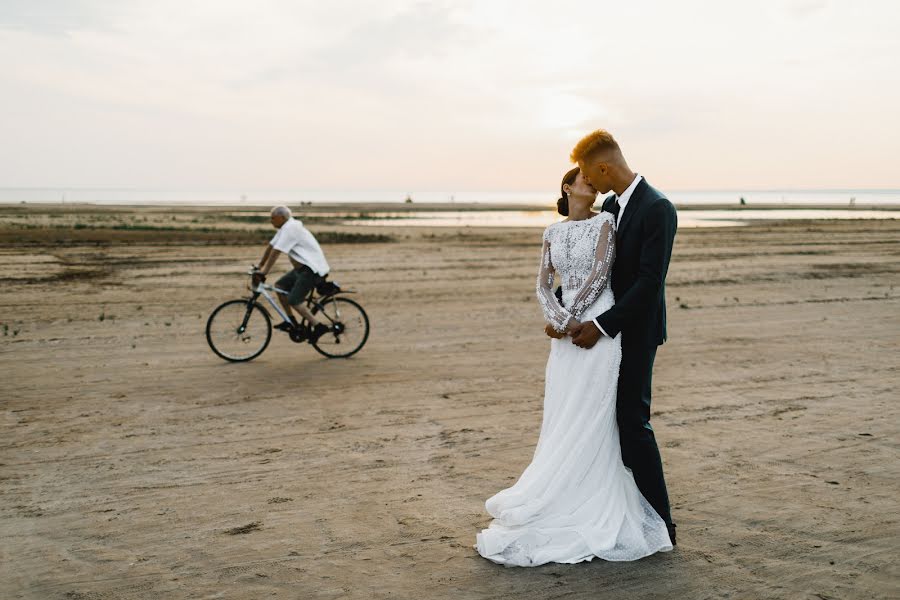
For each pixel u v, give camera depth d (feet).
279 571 11.39
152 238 89.76
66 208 271.49
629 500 12.05
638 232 11.33
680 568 11.35
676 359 27.27
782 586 10.77
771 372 25.17
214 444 17.75
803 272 58.13
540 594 10.57
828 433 18.39
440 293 46.09
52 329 33.19
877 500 14.05
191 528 13.03
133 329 33.32
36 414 20.17
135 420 19.67
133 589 10.87
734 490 14.64
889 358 27.40
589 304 11.64
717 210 277.23
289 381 24.09
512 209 318.65
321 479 15.49
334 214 227.40
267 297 27.14
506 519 11.87
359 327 28.27
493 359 27.61
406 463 16.49
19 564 11.69
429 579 11.09
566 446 11.86
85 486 15.06
